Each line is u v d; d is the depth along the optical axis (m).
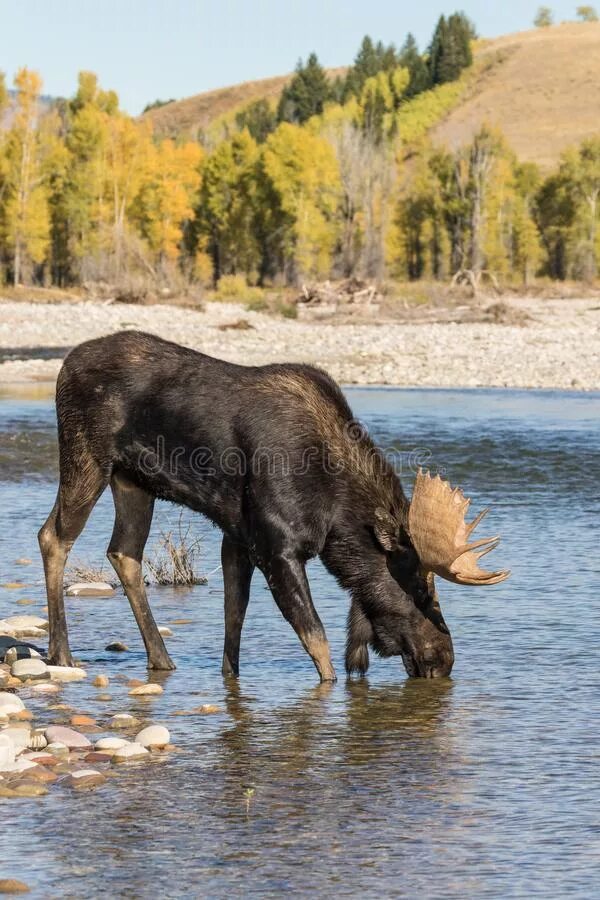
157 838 8.97
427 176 183.62
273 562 13.32
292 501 13.21
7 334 77.50
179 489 13.76
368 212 159.88
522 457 32.31
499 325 87.00
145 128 160.50
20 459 31.81
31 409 42.97
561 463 31.28
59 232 159.75
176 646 15.17
